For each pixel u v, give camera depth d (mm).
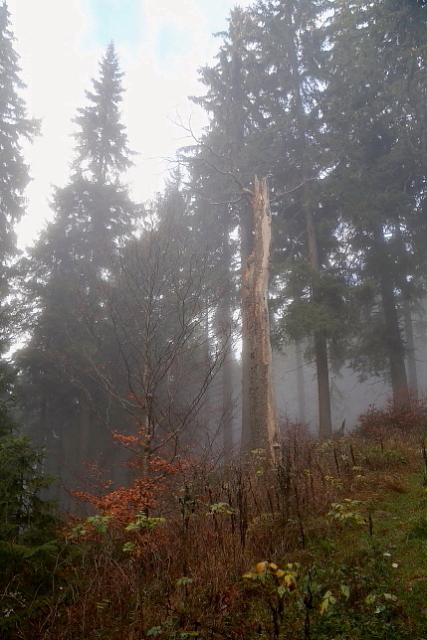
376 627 3568
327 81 18859
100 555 5461
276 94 19438
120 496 6281
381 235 18109
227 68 19359
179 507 6285
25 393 17859
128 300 10430
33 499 5812
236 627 3879
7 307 16500
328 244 18219
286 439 12219
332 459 8320
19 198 18578
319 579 4281
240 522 5309
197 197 18172
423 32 13898
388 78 16656
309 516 5750
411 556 4656
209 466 8133
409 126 15852
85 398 17234
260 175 17094
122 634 4199
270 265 12250
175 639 3828
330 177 17688
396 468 8016
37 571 5160
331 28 18344
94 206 20188
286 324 15648
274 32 18812
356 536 5242
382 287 17672
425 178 16703
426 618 3617
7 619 4488
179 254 10445
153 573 5066
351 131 17641
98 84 23984
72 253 19734
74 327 15992
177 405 11586
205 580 4543
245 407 17031
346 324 16484
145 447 7828
